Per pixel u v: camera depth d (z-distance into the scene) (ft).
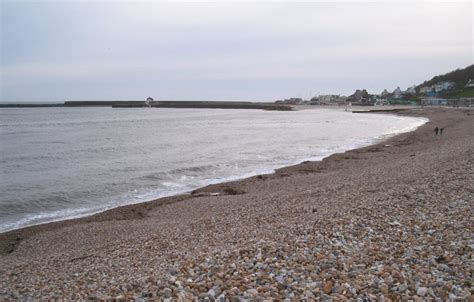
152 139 180.14
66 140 175.83
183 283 23.30
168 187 82.53
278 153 131.13
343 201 49.29
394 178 63.10
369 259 24.49
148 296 21.68
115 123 303.89
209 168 103.50
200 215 55.52
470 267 21.45
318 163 101.45
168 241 41.39
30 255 45.06
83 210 66.69
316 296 19.61
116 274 30.96
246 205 58.13
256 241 32.53
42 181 88.48
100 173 97.50
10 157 122.93
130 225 54.13
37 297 26.81
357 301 18.66
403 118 343.87
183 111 596.70
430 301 18.20
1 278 35.17
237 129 241.96
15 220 61.36
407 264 23.07
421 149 115.75
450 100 491.72
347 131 220.23
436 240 27.30
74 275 33.01
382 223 33.32
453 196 41.91
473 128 175.32
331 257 25.23
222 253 29.66
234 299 19.81
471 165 63.67
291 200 56.70
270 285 21.39
